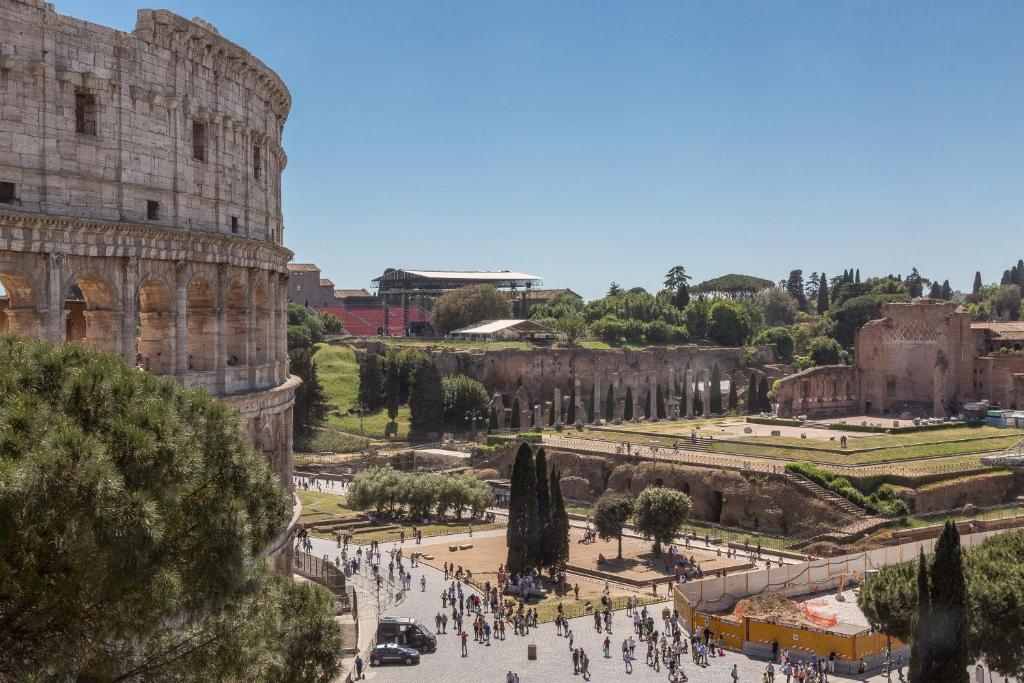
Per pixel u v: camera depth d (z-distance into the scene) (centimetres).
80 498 2917
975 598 6494
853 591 11100
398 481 15600
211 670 3700
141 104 6475
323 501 16488
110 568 3030
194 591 3438
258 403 7700
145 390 3619
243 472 3800
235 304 7825
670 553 12988
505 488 17450
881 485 14250
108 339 6344
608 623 9788
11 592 2944
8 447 2931
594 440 18638
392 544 13762
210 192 7219
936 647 6084
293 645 4853
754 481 14638
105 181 6219
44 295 5831
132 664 3475
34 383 3319
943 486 14212
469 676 8250
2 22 5619
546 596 11150
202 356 7325
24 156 5753
